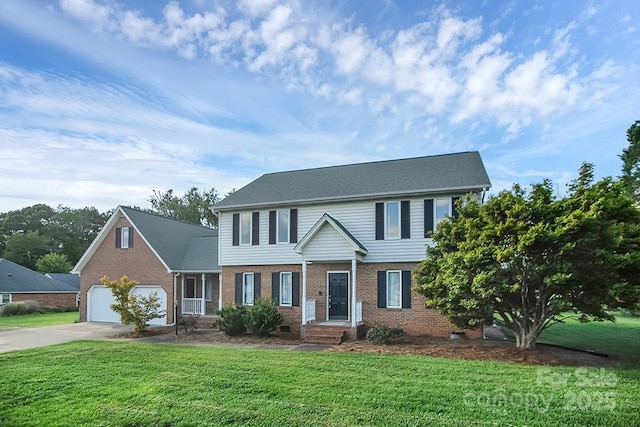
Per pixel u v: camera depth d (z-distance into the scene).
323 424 6.54
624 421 6.52
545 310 12.38
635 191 25.25
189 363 11.44
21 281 38.22
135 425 6.71
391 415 6.91
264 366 10.88
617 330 19.34
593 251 10.72
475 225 12.66
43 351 14.00
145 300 19.62
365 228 18.55
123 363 11.62
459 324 13.38
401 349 13.59
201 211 56.66
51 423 6.84
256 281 20.52
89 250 25.34
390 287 17.98
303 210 19.86
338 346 14.73
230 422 6.73
